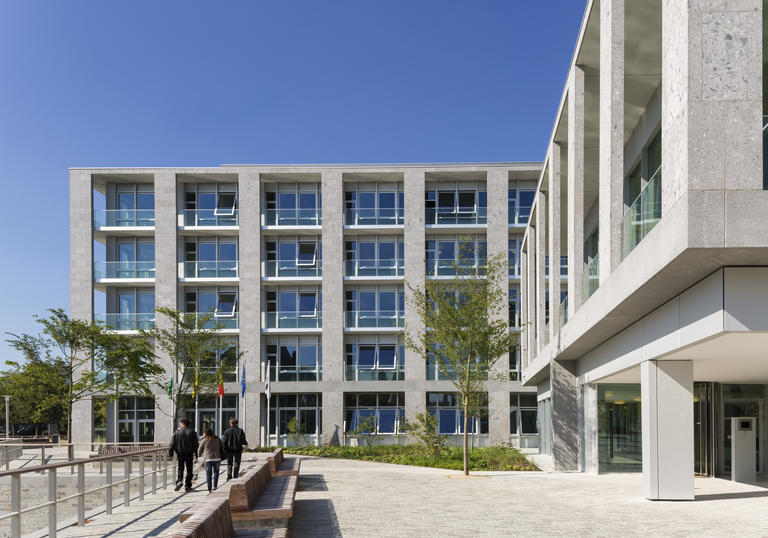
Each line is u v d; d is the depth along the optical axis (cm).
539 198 2816
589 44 1655
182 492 1497
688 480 1239
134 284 4009
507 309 3862
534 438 3875
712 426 1905
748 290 913
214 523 485
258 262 3925
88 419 3866
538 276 2864
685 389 1256
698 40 866
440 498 1345
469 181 4094
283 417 3953
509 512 1109
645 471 1276
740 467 1744
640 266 1059
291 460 1838
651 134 1716
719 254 866
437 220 4059
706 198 844
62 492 1770
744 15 866
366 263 4031
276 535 624
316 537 862
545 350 2570
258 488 988
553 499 1309
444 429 3856
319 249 4066
